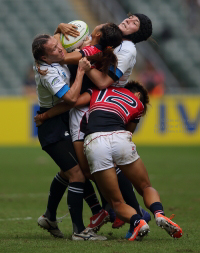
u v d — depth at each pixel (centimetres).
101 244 1377
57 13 7656
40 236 1611
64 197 2662
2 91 5906
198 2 8131
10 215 2078
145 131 5778
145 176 1468
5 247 1343
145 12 7900
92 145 1434
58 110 1516
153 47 7444
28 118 5697
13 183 3145
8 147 5584
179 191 2791
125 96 1546
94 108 1504
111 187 1433
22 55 7156
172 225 1354
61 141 1528
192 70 7625
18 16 7556
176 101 5722
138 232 1391
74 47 1590
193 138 5791
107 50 1523
